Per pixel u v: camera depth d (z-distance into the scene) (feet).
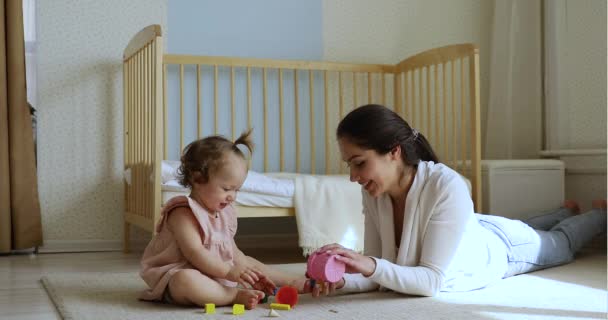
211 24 10.69
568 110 10.73
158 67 8.15
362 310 4.81
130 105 9.80
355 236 8.58
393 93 11.50
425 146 5.51
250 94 10.59
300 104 11.07
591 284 6.11
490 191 9.71
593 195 10.24
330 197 8.57
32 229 9.61
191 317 4.65
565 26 10.77
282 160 10.84
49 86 9.98
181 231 5.07
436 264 5.17
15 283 6.80
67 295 5.71
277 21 11.02
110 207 10.22
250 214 8.40
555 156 10.87
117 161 10.25
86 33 10.14
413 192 5.25
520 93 11.28
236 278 4.98
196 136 10.55
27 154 9.59
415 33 11.75
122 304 5.24
